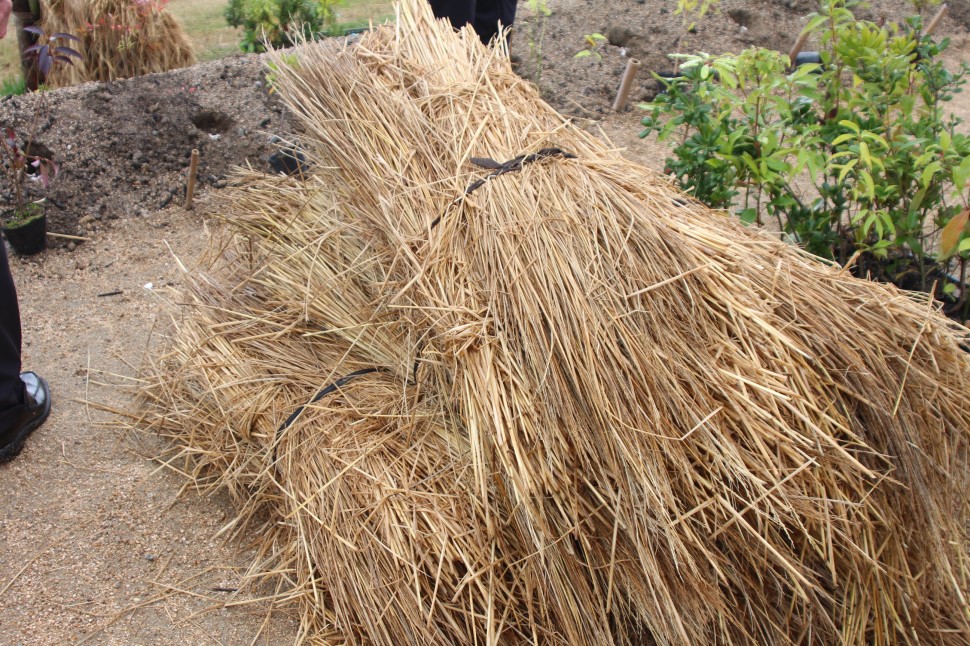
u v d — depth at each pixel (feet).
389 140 7.77
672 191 7.84
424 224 7.16
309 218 9.15
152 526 8.07
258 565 7.58
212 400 8.59
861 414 6.27
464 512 6.53
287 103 8.79
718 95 9.59
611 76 17.44
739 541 5.90
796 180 13.43
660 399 6.02
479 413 6.22
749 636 5.98
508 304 6.48
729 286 6.45
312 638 6.77
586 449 5.97
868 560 5.87
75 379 9.91
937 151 9.28
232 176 13.33
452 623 6.14
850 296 6.73
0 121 13.56
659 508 5.73
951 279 9.87
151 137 14.08
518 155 7.41
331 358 8.45
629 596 6.03
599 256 6.49
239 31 22.59
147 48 17.22
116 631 7.07
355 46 8.70
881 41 9.75
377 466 6.98
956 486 6.75
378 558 6.48
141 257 12.25
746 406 5.96
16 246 11.89
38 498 8.32
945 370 6.66
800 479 5.86
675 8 20.13
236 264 10.10
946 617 6.70
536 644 6.01
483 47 8.98
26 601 7.28
